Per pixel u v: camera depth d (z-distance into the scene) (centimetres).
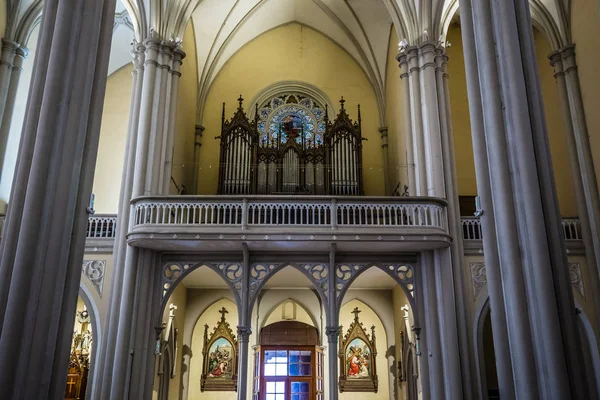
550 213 901
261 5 2223
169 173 1647
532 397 823
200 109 2275
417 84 1694
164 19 1717
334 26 2322
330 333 1540
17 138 1734
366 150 2302
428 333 1534
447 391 1438
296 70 2397
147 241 1491
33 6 1747
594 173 1605
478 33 1011
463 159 2081
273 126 2362
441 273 1540
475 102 1038
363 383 2064
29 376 812
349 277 1648
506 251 895
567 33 1738
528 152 913
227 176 2050
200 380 2058
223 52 2320
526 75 968
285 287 2111
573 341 838
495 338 930
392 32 2166
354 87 2386
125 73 2214
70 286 895
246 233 1496
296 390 2036
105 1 1041
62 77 923
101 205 2050
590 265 1574
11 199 878
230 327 2119
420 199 1523
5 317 809
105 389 1395
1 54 1677
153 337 1545
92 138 964
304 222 1711
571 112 1686
